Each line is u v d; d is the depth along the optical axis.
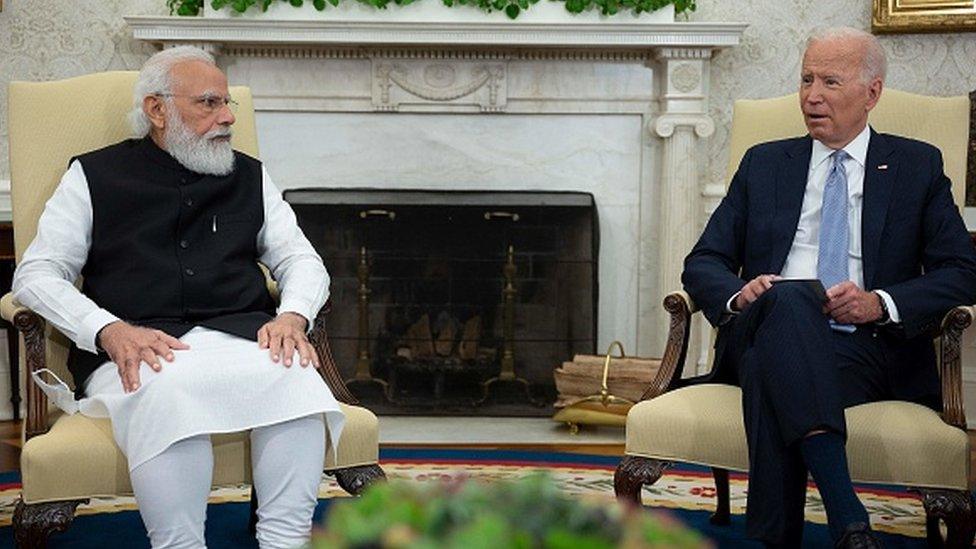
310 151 5.12
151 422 2.49
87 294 2.89
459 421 4.91
